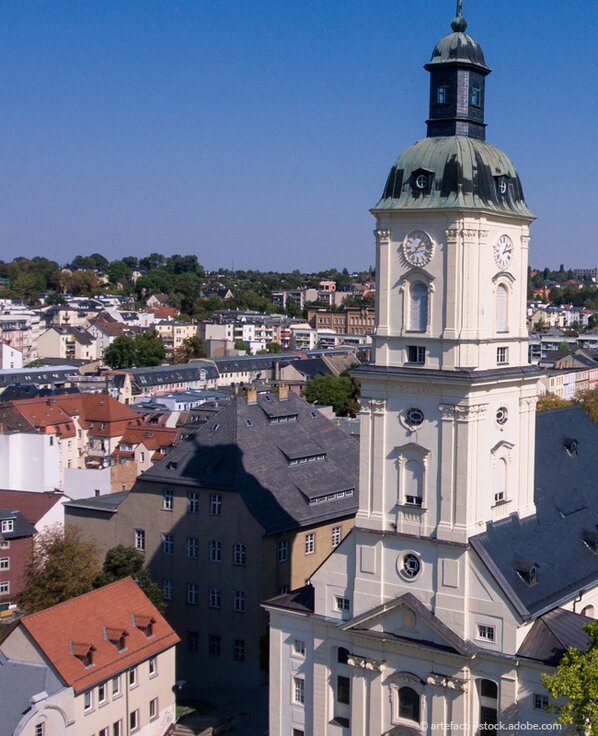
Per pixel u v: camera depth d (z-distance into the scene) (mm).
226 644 92875
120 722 74125
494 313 62375
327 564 67000
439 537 61438
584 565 67125
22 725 66562
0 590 116938
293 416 103750
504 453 63594
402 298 62375
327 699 67562
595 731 49312
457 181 60000
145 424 186750
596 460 77688
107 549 101125
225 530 92375
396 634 63375
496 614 59656
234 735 79312
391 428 63344
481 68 62500
